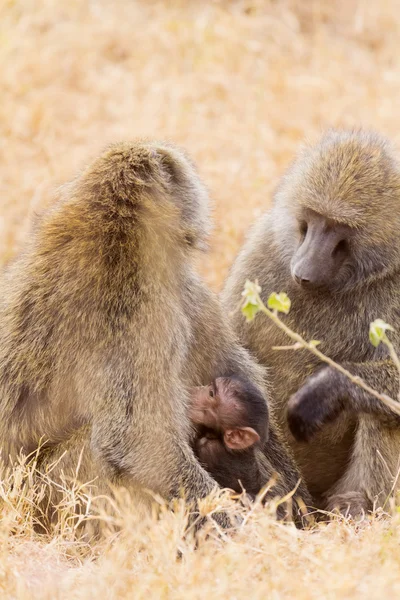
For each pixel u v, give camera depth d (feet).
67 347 29.58
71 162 59.47
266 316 36.83
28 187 57.11
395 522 28.04
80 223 30.25
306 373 36.29
